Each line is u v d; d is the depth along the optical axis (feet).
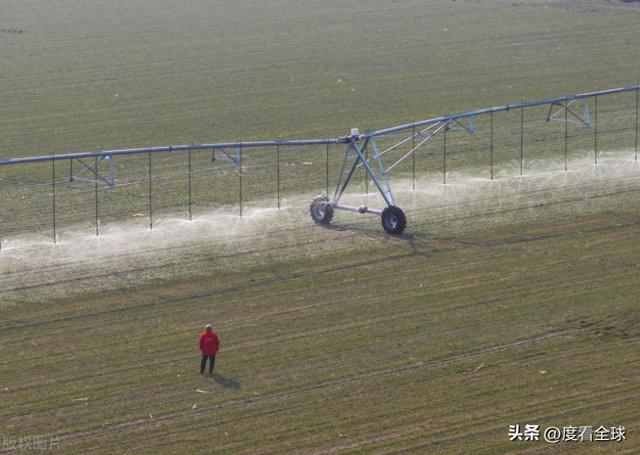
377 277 300.81
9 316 275.80
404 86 582.76
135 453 210.38
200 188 388.16
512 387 235.81
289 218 352.28
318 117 515.50
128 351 254.88
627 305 278.67
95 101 559.79
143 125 506.48
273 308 279.90
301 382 238.89
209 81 606.14
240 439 215.31
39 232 340.18
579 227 341.62
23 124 511.40
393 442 213.87
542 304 280.10
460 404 228.84
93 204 370.12
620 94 544.21
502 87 572.51
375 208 361.30
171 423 221.46
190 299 286.25
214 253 320.50
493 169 407.23
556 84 574.56
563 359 248.93
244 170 412.16
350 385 237.45
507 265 308.81
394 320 271.49
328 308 279.49
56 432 217.97
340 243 328.70
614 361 247.70
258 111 532.32
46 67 648.38
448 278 299.38
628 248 322.14
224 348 256.32
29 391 235.20
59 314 277.03
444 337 261.24
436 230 339.98
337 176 401.70
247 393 233.96
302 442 213.87
